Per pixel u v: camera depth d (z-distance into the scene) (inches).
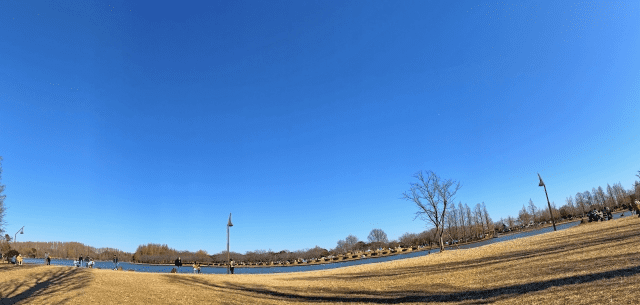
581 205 4628.4
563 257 817.5
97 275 1073.5
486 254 1210.0
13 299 705.6
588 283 526.6
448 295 667.4
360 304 709.9
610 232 1090.1
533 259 892.0
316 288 965.2
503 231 4375.0
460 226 4288.9
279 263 3779.5
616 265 601.9
